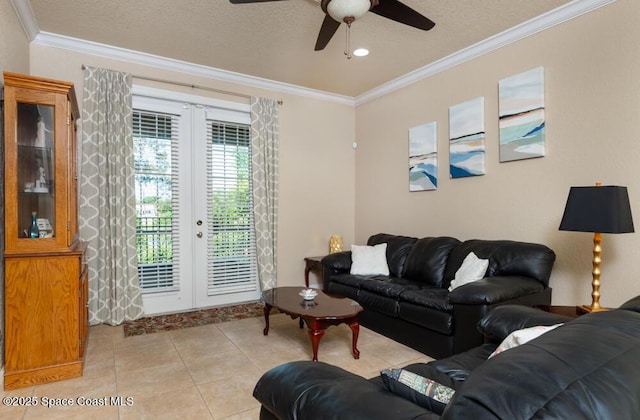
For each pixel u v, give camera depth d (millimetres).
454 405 696
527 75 3197
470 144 3705
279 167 4781
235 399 2221
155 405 2150
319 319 2668
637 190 2574
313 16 3059
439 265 3557
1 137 2414
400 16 2359
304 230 5000
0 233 2379
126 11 2998
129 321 3736
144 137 3969
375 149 5043
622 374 717
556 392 649
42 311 2424
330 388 1088
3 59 2531
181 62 4035
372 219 5105
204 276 4320
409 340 3086
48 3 2885
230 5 2902
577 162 2896
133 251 3762
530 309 1992
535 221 3186
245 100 4555
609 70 2713
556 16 2982
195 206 4254
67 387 2363
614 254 2705
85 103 3561
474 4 2881
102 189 3596
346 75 4441
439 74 4070
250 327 3600
